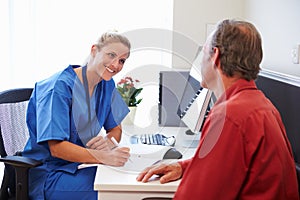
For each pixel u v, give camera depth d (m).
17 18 3.01
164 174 1.47
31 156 1.99
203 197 1.20
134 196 1.41
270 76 1.88
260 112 1.24
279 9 2.08
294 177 1.31
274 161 1.22
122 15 3.04
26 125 2.13
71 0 3.02
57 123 1.80
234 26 1.32
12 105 2.10
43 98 1.88
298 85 1.49
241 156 1.19
